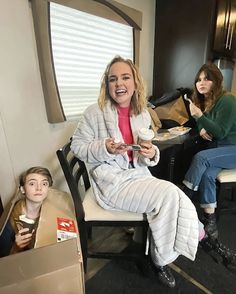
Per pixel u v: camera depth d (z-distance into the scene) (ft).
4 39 3.78
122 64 3.67
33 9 4.08
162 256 3.41
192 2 6.54
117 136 3.74
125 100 3.75
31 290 2.11
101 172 3.61
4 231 3.58
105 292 3.82
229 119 5.06
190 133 6.01
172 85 7.60
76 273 2.23
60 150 3.32
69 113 5.44
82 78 5.56
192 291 3.79
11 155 4.18
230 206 6.03
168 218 3.29
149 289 3.85
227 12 6.90
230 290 3.80
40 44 4.26
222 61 7.79
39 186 3.79
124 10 5.86
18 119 4.20
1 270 2.11
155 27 7.42
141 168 3.90
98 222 3.53
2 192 4.15
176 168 5.94
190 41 6.86
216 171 4.95
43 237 3.30
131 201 3.41
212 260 4.43
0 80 3.82
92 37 5.53
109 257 4.14
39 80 4.49
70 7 4.61
